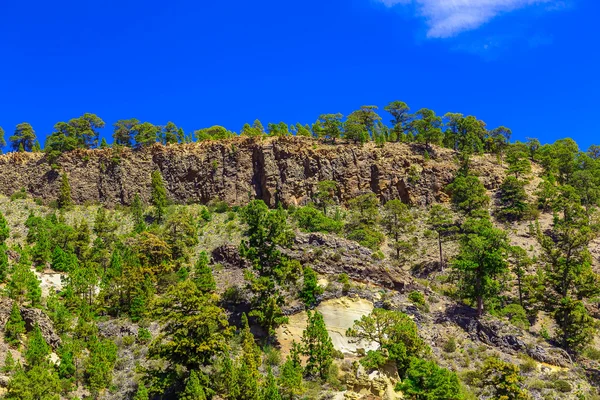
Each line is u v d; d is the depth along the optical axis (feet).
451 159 558.15
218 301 317.42
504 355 301.22
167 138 598.34
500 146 617.62
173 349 250.98
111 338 296.71
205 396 236.63
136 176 564.71
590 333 317.63
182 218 449.48
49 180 568.82
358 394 248.93
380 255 378.53
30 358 259.80
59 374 258.98
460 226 451.94
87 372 261.65
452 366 286.46
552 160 557.33
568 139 634.84
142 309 314.76
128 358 280.72
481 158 567.18
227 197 540.52
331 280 330.75
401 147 569.23
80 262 400.26
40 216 515.50
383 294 329.93
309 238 360.89
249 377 236.63
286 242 328.49
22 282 312.91
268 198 530.68
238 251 367.25
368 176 536.01
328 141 579.48
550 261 379.14
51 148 586.86
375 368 261.24
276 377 264.72
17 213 520.01
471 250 345.72
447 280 380.37
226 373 240.12
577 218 445.78
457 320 325.83
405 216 479.82
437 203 512.63
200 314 256.93
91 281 334.85
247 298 319.27
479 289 331.98
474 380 272.31
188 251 411.95
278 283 309.63
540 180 527.40
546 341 320.50
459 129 604.49
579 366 301.02
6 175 579.07
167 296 273.33
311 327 274.16
